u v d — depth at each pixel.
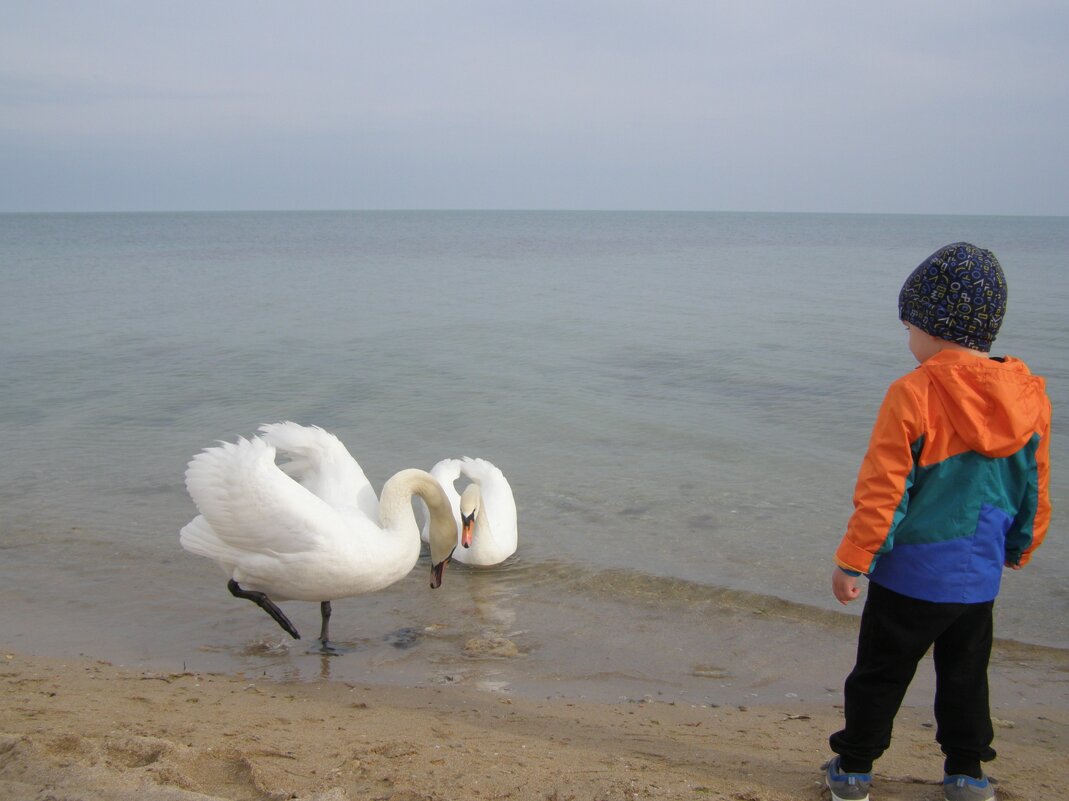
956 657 2.10
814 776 2.40
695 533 5.02
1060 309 13.80
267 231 76.00
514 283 20.88
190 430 7.18
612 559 4.68
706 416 7.60
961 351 1.99
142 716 2.75
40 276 22.66
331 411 7.84
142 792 1.98
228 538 3.56
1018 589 4.26
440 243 48.09
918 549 2.00
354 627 3.98
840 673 3.51
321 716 2.89
